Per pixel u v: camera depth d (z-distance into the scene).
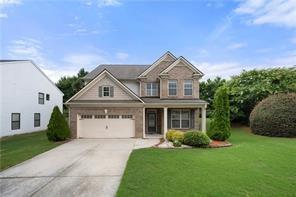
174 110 23.67
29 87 25.78
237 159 11.67
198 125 23.70
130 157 12.53
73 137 20.97
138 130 21.38
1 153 14.28
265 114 21.72
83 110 21.19
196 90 23.70
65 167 10.78
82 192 7.58
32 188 8.03
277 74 27.59
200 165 10.50
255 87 27.02
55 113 19.41
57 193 7.52
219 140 18.12
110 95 21.80
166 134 19.86
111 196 7.20
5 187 8.16
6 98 22.30
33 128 26.42
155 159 11.87
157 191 7.31
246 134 23.22
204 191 7.26
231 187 7.60
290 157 12.07
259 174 9.03
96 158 12.64
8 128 22.50
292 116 20.58
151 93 24.86
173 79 23.70
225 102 18.44
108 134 21.27
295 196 6.90
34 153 14.10
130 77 25.52
